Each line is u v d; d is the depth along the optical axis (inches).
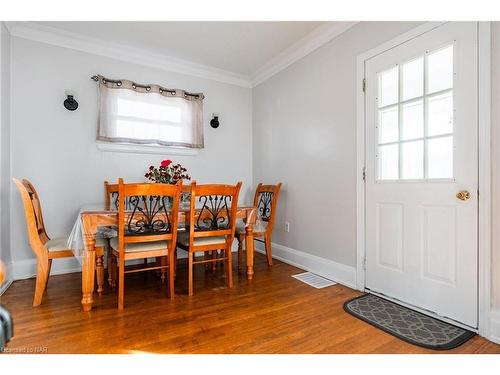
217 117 144.0
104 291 90.2
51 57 106.8
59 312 74.1
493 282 60.8
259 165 149.3
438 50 70.6
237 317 72.2
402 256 78.9
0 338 35.2
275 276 106.4
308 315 73.2
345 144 97.0
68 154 109.8
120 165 119.8
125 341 60.4
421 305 74.4
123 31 105.7
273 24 101.0
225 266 108.7
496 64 60.6
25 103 102.2
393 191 81.2
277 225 133.8
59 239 86.9
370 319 70.6
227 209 94.8
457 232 66.7
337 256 100.2
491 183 61.2
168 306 79.0
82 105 112.4
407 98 78.1
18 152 101.0
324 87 106.3
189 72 136.9
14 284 94.9
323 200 106.6
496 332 59.7
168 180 104.1
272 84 138.3
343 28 97.4
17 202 100.6
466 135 65.1
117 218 78.0
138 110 121.6
